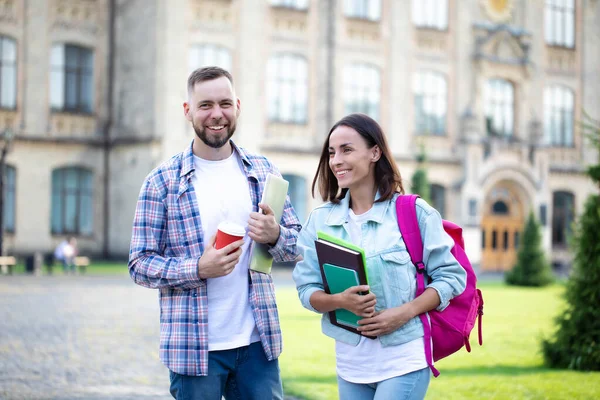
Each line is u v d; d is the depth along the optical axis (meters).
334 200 4.00
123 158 31.22
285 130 32.12
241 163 4.13
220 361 3.92
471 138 35.31
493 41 36.38
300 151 32.16
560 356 9.03
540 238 25.89
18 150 30.31
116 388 7.97
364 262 3.58
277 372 4.06
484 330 12.70
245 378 4.00
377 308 3.73
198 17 30.47
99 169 31.66
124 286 21.31
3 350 10.29
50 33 30.98
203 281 3.81
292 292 19.75
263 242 3.88
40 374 8.67
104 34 31.77
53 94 31.16
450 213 35.19
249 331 3.96
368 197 3.90
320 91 32.81
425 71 35.09
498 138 35.97
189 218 3.96
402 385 3.62
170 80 29.95
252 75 31.36
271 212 3.87
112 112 31.88
